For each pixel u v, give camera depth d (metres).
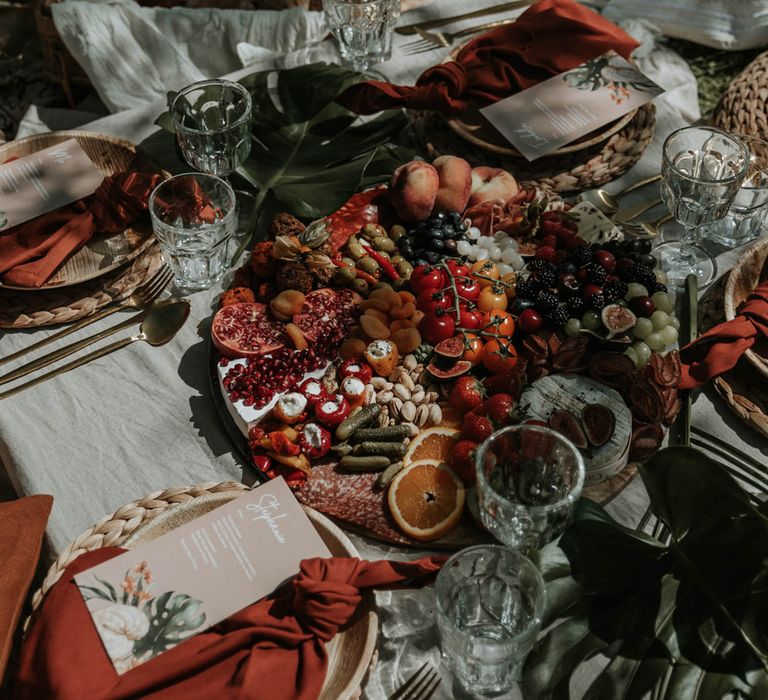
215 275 1.69
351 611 1.17
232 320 1.56
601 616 1.20
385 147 1.87
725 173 1.70
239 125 1.67
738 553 1.21
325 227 1.65
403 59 2.13
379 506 1.35
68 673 1.10
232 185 1.83
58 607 1.17
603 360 1.45
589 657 1.18
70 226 1.70
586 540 1.25
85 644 1.14
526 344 1.48
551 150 1.79
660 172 1.85
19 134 2.34
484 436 1.34
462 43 2.14
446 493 1.34
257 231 1.79
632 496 1.39
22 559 1.29
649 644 1.17
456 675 1.19
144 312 1.64
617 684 1.15
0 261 1.65
